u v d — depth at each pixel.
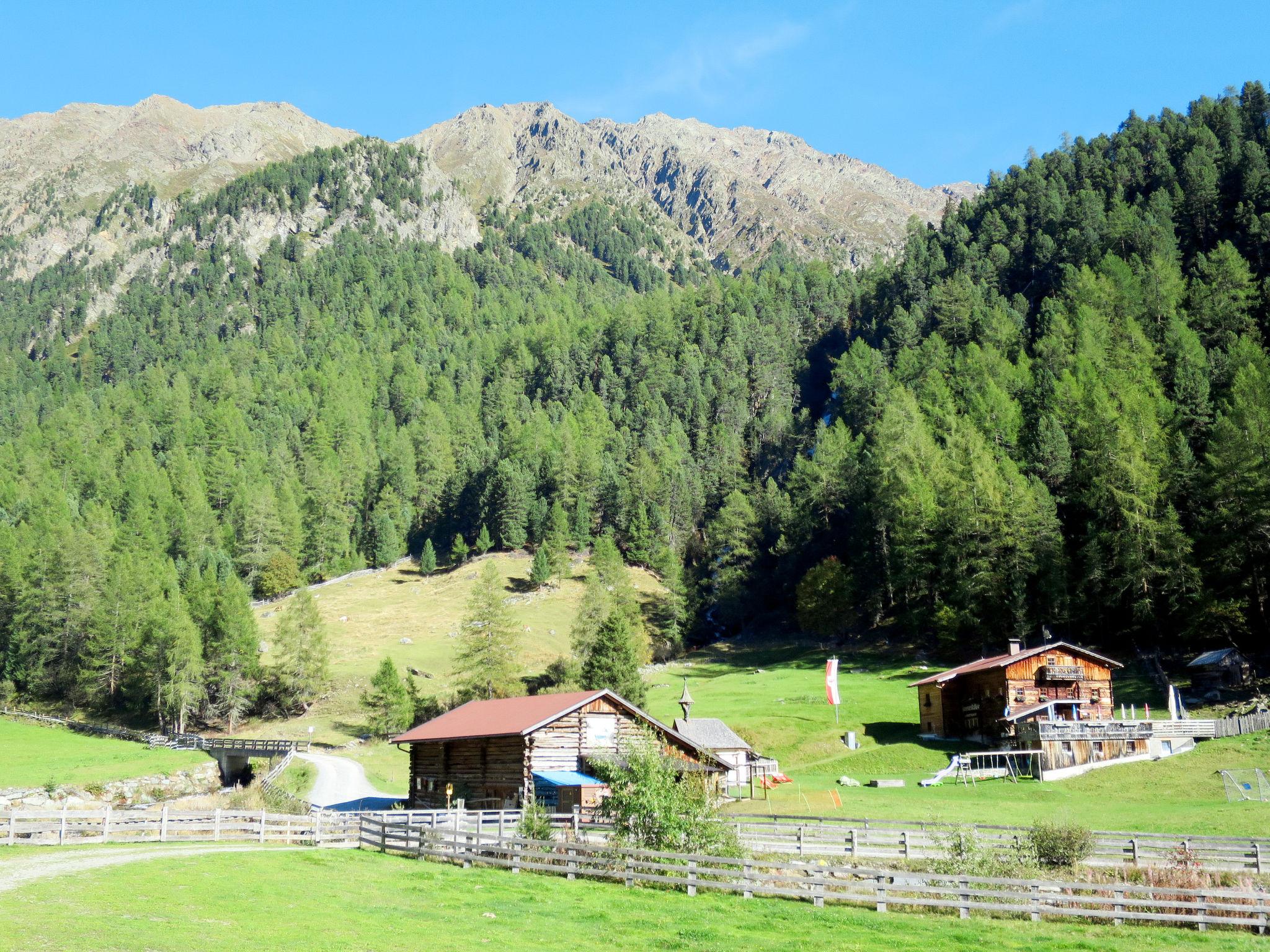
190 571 157.38
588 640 122.12
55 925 21.11
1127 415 119.75
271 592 170.75
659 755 37.22
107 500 193.00
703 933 25.81
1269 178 180.88
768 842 39.69
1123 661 99.50
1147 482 105.44
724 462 196.00
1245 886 30.83
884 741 81.25
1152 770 63.25
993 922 28.64
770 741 82.75
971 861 34.25
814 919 28.19
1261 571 96.19
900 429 148.38
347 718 114.75
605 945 24.22
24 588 133.50
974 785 66.00
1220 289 153.50
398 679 104.50
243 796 62.44
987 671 78.31
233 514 193.00
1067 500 118.81
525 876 33.97
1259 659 91.94
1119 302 164.38
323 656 119.94
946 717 82.38
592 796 52.03
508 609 112.56
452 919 26.23
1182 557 97.69
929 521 124.00
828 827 44.00
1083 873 33.53
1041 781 65.94
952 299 199.88
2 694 129.88
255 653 121.56
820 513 165.12
